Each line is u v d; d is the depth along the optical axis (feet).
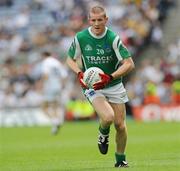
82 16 381.19
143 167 111.04
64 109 316.81
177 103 321.93
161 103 324.39
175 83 322.55
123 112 108.17
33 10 397.19
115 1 387.96
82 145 181.37
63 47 363.35
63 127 280.31
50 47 366.22
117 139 109.91
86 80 104.27
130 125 284.61
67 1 394.32
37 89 326.03
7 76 344.28
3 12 400.06
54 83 247.29
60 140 205.77
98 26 104.47
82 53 108.17
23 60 366.02
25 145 187.01
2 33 385.09
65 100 305.12
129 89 330.54
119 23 371.76
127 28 364.79
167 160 127.95
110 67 107.96
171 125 279.90
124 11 379.35
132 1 384.47
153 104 324.60
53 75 247.70
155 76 336.29
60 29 376.48
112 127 252.01
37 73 343.67
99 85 103.45
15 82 337.52
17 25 390.21
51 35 374.63
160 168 109.29
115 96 107.34
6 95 327.47
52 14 390.21
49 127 292.20
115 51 106.11
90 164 122.52
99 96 105.70
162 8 380.58
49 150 165.58
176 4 381.19
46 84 248.11
